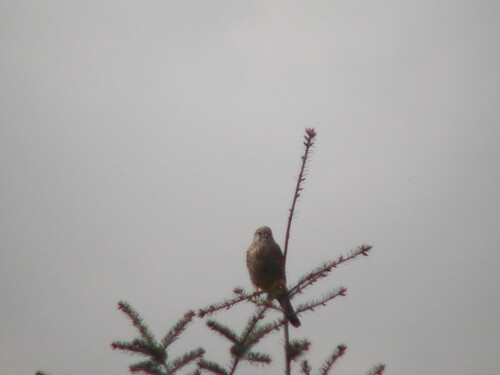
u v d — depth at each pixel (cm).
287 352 1093
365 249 1199
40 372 1160
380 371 1126
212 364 1109
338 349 1109
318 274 1203
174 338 1169
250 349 1112
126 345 1129
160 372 1122
